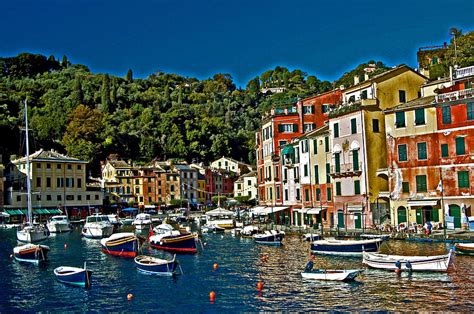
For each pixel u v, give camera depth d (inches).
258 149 3838.6
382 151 2514.8
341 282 1401.3
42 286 1509.6
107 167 6038.4
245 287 1406.3
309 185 2947.8
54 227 3506.4
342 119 2628.0
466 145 2186.3
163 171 6117.1
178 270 1702.8
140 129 7539.4
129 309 1229.7
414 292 1253.7
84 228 3112.7
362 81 2812.5
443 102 2245.3
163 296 1341.0
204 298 1304.1
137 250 2096.5
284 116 3415.4
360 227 2509.8
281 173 3302.2
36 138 6205.7
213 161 7573.8
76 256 2148.1
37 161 4704.7
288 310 1156.5
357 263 1695.4
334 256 1861.5
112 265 1872.5
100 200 5118.1
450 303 1145.4
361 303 1181.7
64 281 1520.7
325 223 2785.4
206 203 6481.3
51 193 4781.0
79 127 6702.8
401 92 2610.7
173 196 6141.7
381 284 1354.6
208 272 1660.9
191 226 3814.0
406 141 2365.9
